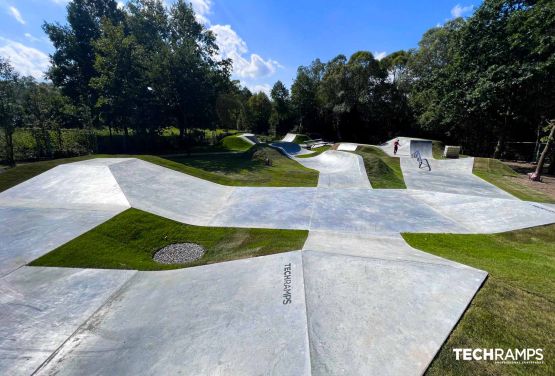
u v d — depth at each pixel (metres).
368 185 12.35
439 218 8.42
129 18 27.12
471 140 28.89
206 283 4.68
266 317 3.55
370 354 2.82
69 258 5.46
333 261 4.81
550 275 4.59
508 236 7.13
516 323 3.22
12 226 6.55
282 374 2.67
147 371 2.91
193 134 32.72
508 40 16.80
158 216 7.84
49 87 32.88
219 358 2.96
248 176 15.12
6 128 16.92
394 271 4.40
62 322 3.80
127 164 11.17
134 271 5.28
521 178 14.75
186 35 28.92
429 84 24.77
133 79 24.28
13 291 4.43
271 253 5.70
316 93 42.22
